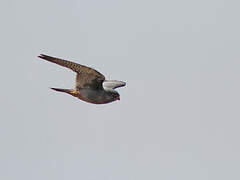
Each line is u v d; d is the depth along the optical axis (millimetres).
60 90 19359
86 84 19234
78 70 18609
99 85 19344
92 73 18734
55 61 18062
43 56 17812
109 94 19719
